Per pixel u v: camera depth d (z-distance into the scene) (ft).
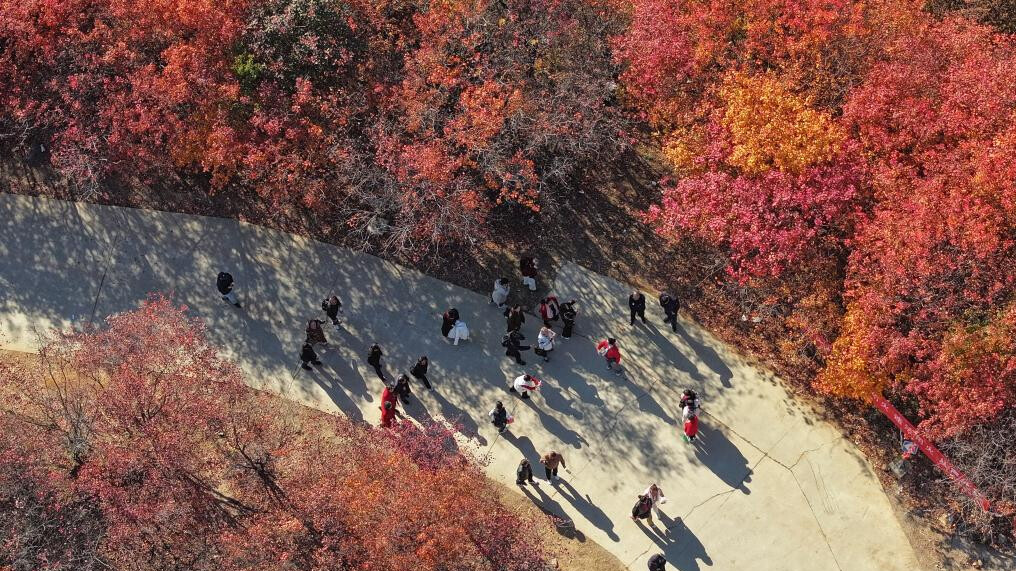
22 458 75.51
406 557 71.10
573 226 96.22
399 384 83.20
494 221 96.17
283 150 89.51
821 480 81.35
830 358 79.77
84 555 73.46
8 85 90.48
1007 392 73.61
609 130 98.07
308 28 86.84
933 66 84.69
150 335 78.48
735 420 84.69
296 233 95.61
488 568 74.74
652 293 92.32
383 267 93.66
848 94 86.02
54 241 94.99
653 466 82.17
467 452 82.17
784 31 90.12
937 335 76.23
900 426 79.66
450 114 90.48
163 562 75.10
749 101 81.87
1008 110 79.61
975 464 77.61
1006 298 75.00
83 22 89.97
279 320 90.38
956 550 77.82
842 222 80.84
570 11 93.30
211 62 86.63
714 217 80.84
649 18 86.43
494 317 90.63
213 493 79.51
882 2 88.84
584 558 77.56
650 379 86.89
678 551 78.07
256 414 81.82
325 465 78.89
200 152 88.58
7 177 98.12
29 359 87.76
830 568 77.25
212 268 93.56
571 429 84.07
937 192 75.97
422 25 86.74
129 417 75.82
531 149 88.58
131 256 94.12
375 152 89.97
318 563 72.79
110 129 90.89
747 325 90.07
